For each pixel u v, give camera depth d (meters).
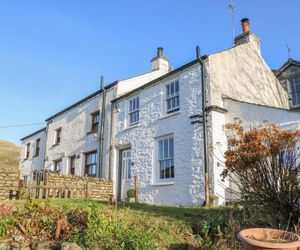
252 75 15.45
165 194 13.66
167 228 6.70
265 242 4.11
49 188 12.20
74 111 22.28
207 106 12.69
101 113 19.25
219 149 12.17
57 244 5.68
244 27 17.17
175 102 14.44
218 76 13.42
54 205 7.89
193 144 12.84
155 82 15.59
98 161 18.41
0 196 11.26
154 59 21.17
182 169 13.09
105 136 18.47
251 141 6.29
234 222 6.22
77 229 6.01
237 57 14.98
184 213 8.18
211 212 8.09
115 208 8.51
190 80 13.75
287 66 17.48
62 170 21.98
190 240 6.36
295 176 5.98
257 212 6.31
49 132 25.05
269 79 16.62
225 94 13.33
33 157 27.34
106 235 5.66
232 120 12.62
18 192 11.49
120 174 16.92
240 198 7.22
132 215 7.68
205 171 12.03
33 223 6.30
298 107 16.47
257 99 15.02
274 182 6.13
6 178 11.55
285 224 5.96
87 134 20.09
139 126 16.05
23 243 5.71
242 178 6.54
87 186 13.39
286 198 6.04
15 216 6.51
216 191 11.58
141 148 15.61
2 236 5.90
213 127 12.30
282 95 17.09
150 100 15.74
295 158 6.17
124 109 17.48
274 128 6.41
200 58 13.44
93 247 5.40
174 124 14.00
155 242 5.94
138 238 5.61
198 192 12.16
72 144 21.53
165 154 14.31
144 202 14.53
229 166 6.53
